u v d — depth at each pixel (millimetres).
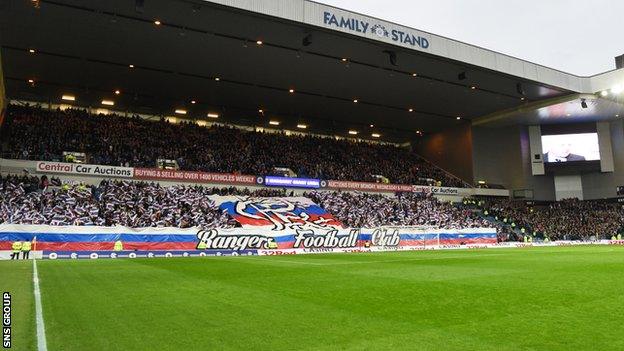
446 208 45562
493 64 35594
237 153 43906
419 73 36844
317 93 41906
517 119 48969
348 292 8977
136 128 41688
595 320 6039
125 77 37250
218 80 38281
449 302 7637
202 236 26062
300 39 30453
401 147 61781
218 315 6609
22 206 25625
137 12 25094
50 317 6496
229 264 17062
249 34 29609
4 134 33938
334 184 43188
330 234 30156
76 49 31531
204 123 49875
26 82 37844
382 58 33719
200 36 29812
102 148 37031
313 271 13781
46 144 34344
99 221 26516
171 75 36969
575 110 45344
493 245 37531
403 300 7910
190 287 9883
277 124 52531
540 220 47156
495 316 6398
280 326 5848
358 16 29859
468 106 46219
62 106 43062
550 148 51031
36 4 24875
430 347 4781
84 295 8648
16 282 10852
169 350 4762
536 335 5270
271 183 39969
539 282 10312
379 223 38281
